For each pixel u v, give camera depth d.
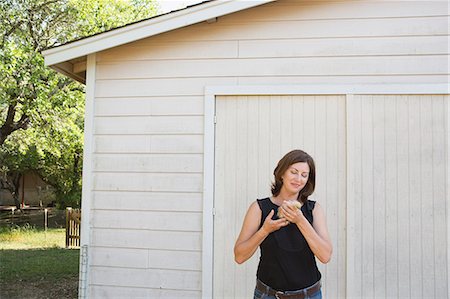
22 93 10.52
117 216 4.16
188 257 4.03
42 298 5.94
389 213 3.83
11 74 10.28
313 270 2.36
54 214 16.36
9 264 8.17
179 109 4.17
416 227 3.80
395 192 3.84
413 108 3.88
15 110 11.20
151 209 4.12
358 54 3.97
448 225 3.77
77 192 17.05
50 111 11.30
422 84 3.87
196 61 4.18
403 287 3.77
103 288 4.11
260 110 4.05
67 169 16.89
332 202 3.89
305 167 2.39
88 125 4.25
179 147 4.14
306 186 2.47
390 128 3.88
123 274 4.10
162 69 4.23
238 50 4.12
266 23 4.11
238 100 4.09
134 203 4.15
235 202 4.00
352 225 3.84
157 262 4.07
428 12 3.93
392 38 3.95
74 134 12.14
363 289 3.80
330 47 4.01
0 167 15.73
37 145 12.55
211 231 3.99
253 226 2.42
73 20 11.52
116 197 4.18
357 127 3.90
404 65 3.91
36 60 10.54
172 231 4.07
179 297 4.00
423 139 3.85
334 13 4.04
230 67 4.12
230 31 4.15
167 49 4.24
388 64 3.93
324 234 2.39
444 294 3.72
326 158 3.93
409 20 3.94
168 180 4.12
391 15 3.97
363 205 3.85
